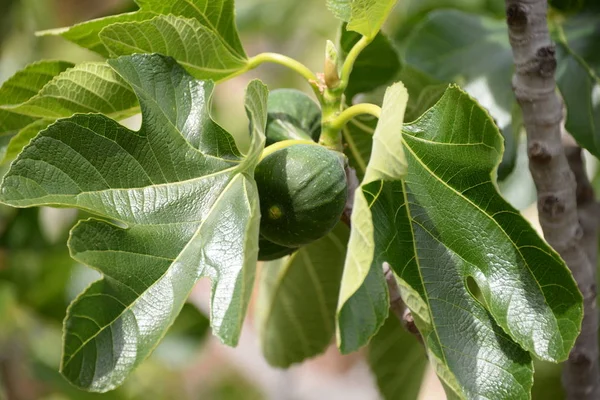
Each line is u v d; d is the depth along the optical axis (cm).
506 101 115
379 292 89
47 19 173
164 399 211
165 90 93
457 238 91
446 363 90
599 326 120
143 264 90
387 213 91
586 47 111
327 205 92
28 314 154
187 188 92
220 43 98
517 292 90
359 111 95
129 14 97
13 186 89
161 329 89
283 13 171
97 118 91
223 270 89
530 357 89
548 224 99
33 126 99
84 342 87
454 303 91
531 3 96
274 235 93
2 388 164
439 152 91
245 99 88
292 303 115
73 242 89
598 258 123
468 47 117
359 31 95
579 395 105
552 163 98
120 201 91
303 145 93
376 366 118
